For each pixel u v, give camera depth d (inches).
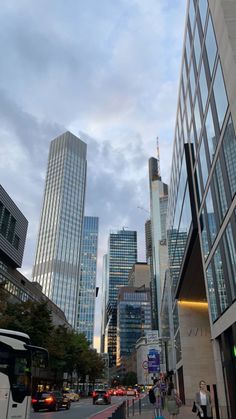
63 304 7539.4
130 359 7332.7
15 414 517.3
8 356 532.4
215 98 775.7
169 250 2001.7
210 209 868.6
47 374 2918.3
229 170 692.7
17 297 2650.1
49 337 1752.0
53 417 987.3
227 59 661.3
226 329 751.1
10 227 2950.3
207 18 828.6
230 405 734.5
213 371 1558.8
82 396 3639.3
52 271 7613.2
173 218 1695.4
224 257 752.3
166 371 2532.0
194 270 1353.3
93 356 3641.7
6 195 2918.3
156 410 684.1
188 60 1115.9
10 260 2910.9
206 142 884.6
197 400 553.3
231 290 708.7
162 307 3051.2
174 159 1587.1
